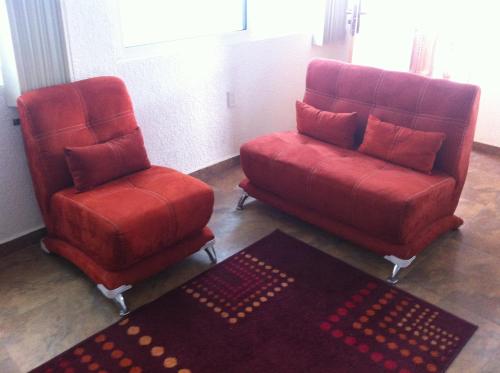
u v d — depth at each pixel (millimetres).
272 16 3662
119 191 2287
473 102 2502
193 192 2307
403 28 4160
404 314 2207
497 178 3521
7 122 2389
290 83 3861
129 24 2787
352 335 2084
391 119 2770
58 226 2352
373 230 2430
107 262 2107
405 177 2488
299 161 2680
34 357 1957
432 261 2582
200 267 2514
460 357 1983
